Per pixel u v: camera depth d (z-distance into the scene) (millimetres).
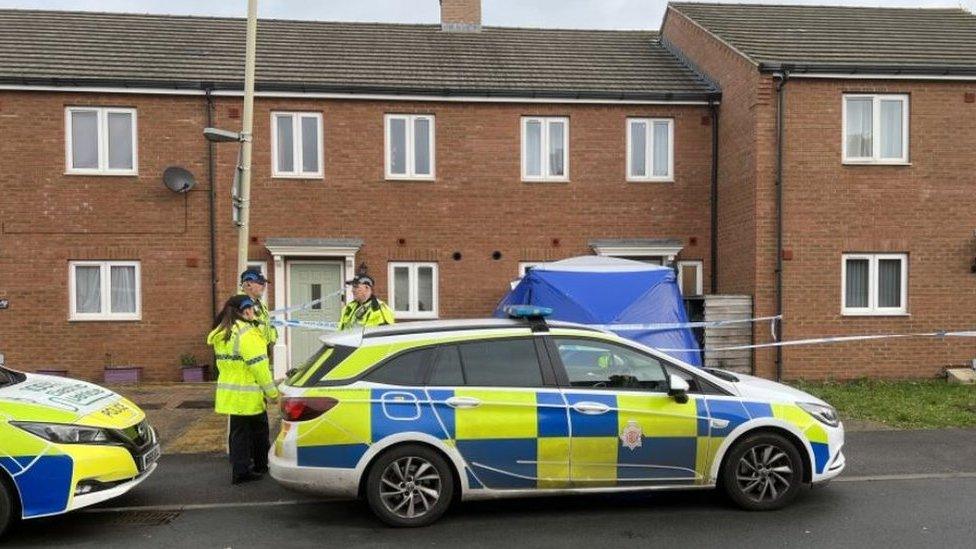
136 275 12141
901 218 11758
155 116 12094
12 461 4977
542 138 12938
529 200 12867
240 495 6199
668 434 5457
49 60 12320
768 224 11586
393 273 12680
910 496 5930
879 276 11836
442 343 5492
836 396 10203
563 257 12930
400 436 5246
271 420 8938
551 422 5367
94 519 5602
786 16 14797
